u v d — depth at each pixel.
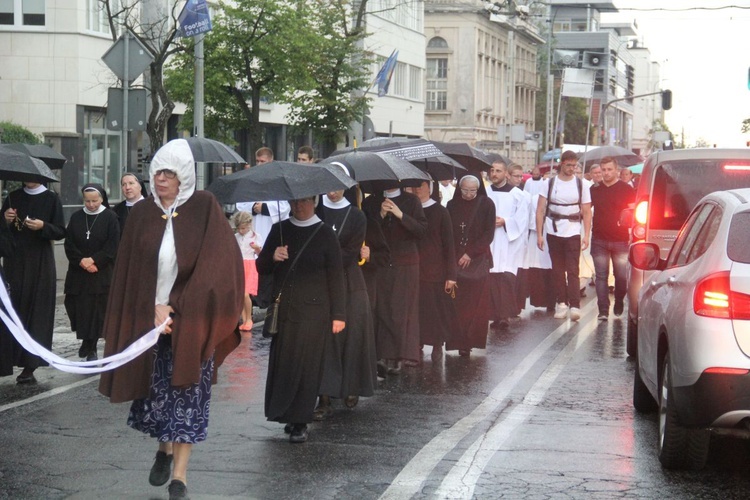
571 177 18.22
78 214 13.53
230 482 7.88
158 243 7.29
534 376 12.62
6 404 10.76
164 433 7.31
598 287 17.95
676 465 8.33
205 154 16.52
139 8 30.92
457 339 13.55
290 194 8.83
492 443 9.17
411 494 7.60
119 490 7.68
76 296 13.44
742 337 7.71
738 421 7.70
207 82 25.56
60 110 30.72
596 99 105.88
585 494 7.65
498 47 92.44
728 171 13.47
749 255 7.88
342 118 30.27
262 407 10.62
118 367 7.24
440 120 85.50
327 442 9.19
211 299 7.23
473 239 13.98
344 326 9.23
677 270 9.05
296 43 25.88
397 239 12.19
